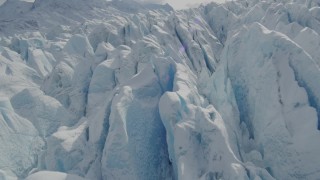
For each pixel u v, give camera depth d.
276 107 12.77
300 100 12.30
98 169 14.66
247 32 16.05
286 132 12.04
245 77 15.48
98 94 21.88
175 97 14.17
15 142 16.64
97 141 15.36
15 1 154.38
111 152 13.65
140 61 22.88
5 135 16.36
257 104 14.06
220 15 38.69
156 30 32.00
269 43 14.07
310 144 11.37
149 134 15.02
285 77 13.22
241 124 15.36
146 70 17.61
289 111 12.41
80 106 22.72
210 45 32.28
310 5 26.25
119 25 41.97
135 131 14.56
